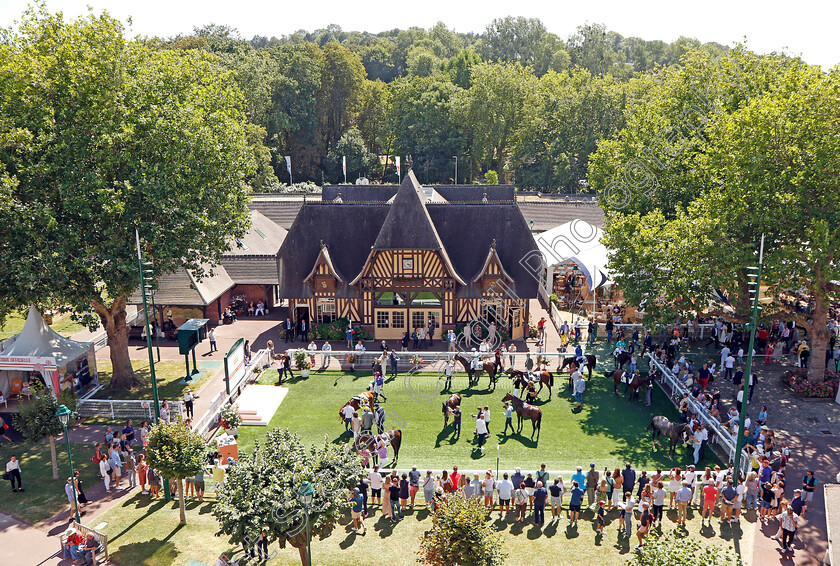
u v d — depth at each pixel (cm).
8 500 2534
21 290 3041
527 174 8919
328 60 10694
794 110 3278
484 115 9425
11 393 3406
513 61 15925
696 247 3403
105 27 3331
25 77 3077
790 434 3009
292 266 4500
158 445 2256
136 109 3341
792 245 3347
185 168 3347
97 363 4062
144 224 3172
